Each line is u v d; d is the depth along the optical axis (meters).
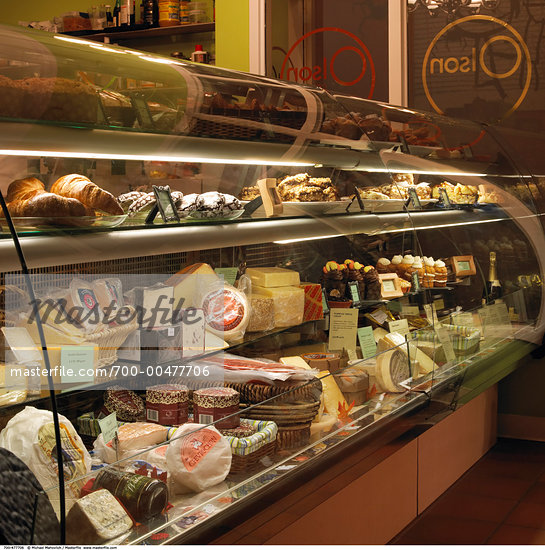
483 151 3.76
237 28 4.61
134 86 1.91
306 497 1.93
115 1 5.52
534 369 4.30
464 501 3.40
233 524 1.64
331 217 2.44
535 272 3.85
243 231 2.10
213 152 2.06
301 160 2.36
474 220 3.35
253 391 1.91
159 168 1.91
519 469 3.85
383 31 4.46
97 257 1.63
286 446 1.99
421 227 2.89
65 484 1.36
